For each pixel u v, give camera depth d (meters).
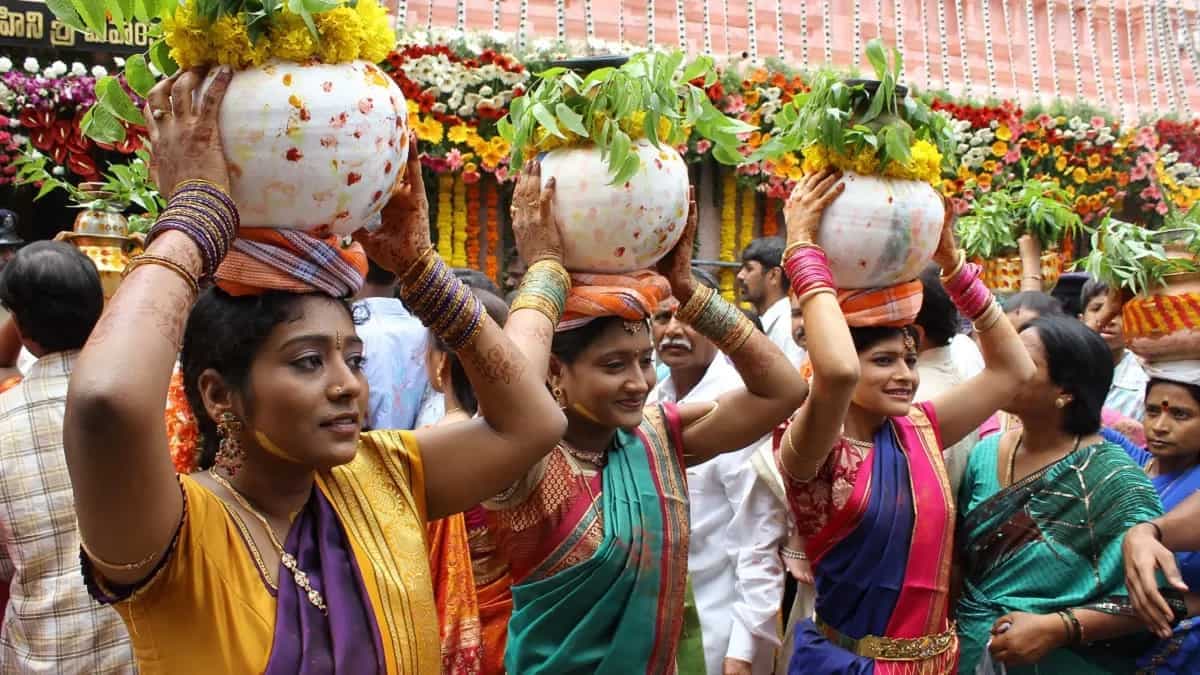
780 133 2.65
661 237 2.10
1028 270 5.26
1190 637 2.75
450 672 2.46
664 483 2.26
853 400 2.67
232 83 1.45
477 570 2.61
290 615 1.49
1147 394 3.03
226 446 1.59
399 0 5.59
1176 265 2.89
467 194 5.31
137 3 1.49
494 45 5.25
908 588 2.61
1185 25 7.74
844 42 6.64
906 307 2.54
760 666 3.19
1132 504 2.76
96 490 1.29
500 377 1.78
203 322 1.55
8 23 4.86
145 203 3.54
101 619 2.50
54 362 2.63
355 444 1.57
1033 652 2.68
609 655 2.12
